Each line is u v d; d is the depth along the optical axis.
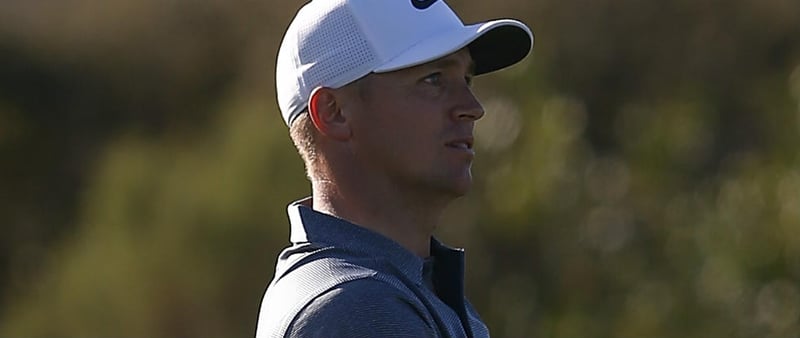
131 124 60.25
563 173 36.03
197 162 42.00
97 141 61.66
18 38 65.31
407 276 9.98
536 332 35.06
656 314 32.94
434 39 10.30
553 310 35.22
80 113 62.88
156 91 61.38
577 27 44.78
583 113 40.09
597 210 35.56
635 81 44.56
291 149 38.66
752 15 47.53
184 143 48.62
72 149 61.75
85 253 41.75
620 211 35.41
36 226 56.50
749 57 46.94
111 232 40.81
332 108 10.41
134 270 39.34
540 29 44.62
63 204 58.50
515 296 35.69
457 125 10.40
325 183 10.52
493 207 36.16
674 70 45.50
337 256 9.92
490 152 36.62
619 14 45.31
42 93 64.00
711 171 36.75
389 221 10.38
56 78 64.12
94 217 43.06
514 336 35.44
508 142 36.50
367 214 10.38
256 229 38.16
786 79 37.81
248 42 54.94
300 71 10.56
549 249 35.62
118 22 63.50
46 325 41.41
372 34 10.30
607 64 44.31
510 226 35.91
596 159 37.03
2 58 64.50
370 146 10.33
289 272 10.00
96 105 62.88
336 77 10.37
